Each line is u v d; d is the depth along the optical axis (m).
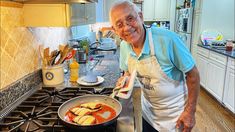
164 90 1.16
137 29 0.97
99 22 4.03
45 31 1.61
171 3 5.18
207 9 3.84
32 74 1.34
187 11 4.29
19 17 1.21
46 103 1.13
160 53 1.04
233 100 2.78
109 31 3.81
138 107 1.60
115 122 0.89
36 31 1.44
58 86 1.42
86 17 1.84
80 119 0.88
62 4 1.23
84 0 1.32
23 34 1.26
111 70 1.87
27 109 1.05
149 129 1.44
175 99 1.21
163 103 1.23
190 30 4.28
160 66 1.08
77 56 2.17
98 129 0.82
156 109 1.28
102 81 1.48
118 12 0.92
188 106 1.13
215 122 2.68
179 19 4.83
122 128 0.87
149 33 1.04
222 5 3.81
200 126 2.58
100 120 0.90
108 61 2.30
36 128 0.86
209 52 3.48
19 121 0.90
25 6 1.24
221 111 2.98
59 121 0.89
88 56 2.44
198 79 1.08
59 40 1.97
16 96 1.15
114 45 3.35
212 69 3.39
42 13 1.24
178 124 1.20
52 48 1.77
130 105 1.07
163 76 1.11
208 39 3.81
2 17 1.04
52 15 1.25
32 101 1.13
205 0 3.81
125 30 0.94
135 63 1.15
